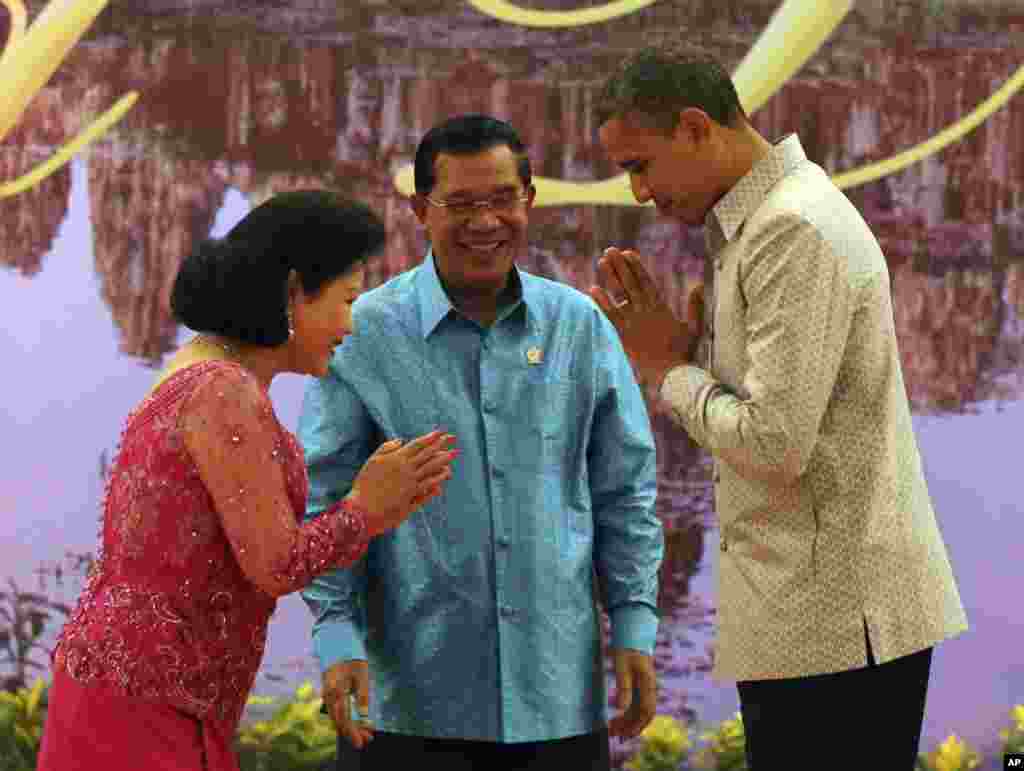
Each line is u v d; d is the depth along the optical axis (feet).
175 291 12.15
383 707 14.51
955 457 23.29
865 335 11.79
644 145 12.25
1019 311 23.26
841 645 11.97
